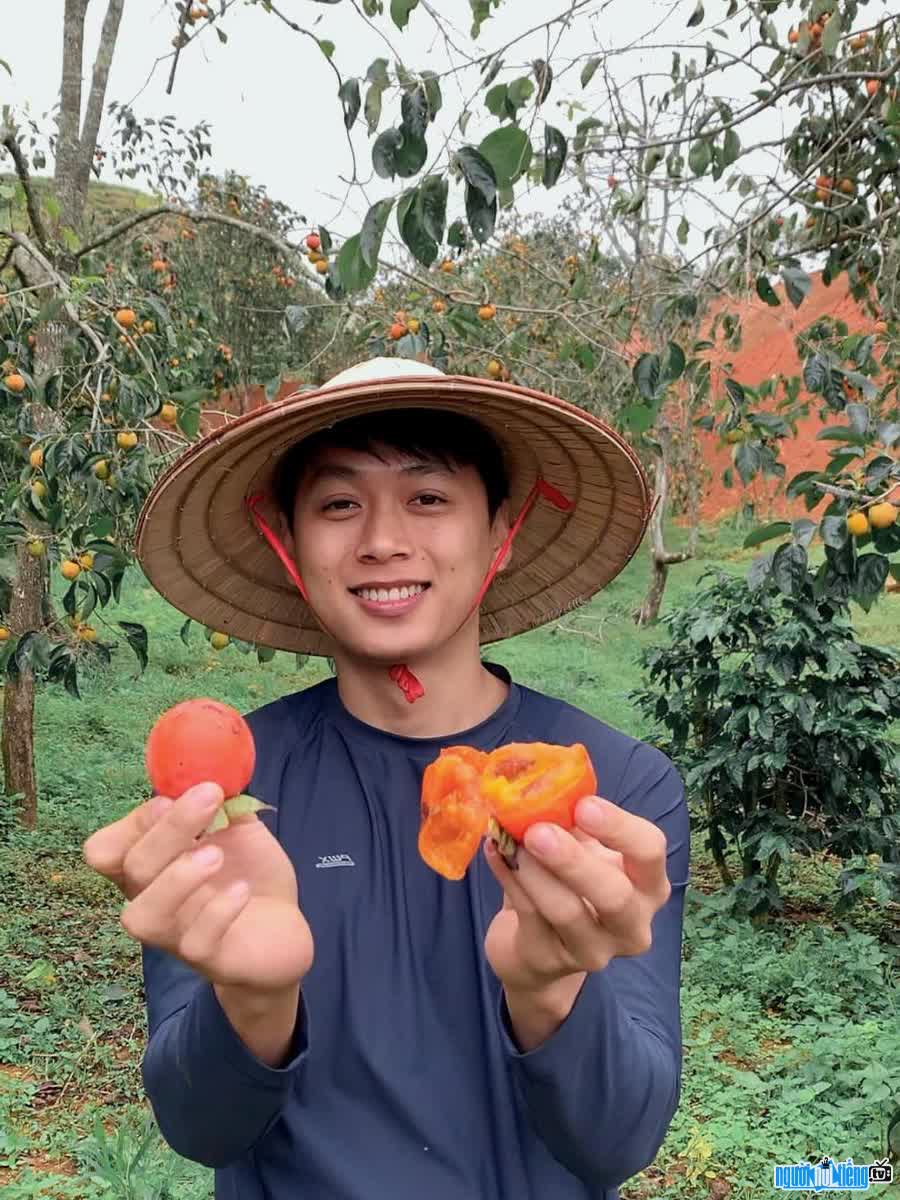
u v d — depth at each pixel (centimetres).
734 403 386
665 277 526
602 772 144
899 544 274
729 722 527
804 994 462
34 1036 424
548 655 1212
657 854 88
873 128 439
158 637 1184
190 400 417
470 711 148
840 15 419
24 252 564
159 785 94
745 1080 382
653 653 582
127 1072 402
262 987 92
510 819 89
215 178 1312
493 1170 127
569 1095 107
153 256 903
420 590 137
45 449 409
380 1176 125
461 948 133
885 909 592
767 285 396
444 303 532
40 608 565
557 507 167
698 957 495
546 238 1012
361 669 146
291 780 145
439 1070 129
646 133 468
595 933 90
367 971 133
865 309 602
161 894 81
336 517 138
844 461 292
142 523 155
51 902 573
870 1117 362
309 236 500
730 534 1869
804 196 512
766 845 513
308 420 136
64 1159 348
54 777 766
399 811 141
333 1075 130
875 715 533
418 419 136
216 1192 139
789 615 573
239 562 174
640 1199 329
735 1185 331
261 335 1415
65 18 639
